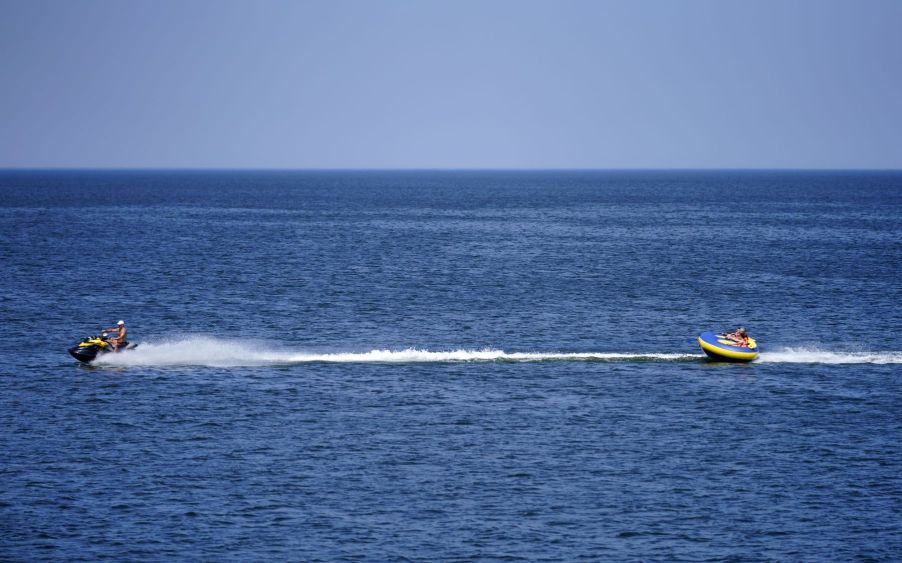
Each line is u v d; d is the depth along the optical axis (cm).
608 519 13512
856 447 16438
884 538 13025
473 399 19188
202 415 17938
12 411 18050
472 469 15288
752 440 16762
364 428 17262
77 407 18362
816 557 12506
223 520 13375
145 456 15725
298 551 12512
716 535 13062
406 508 13800
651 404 18912
